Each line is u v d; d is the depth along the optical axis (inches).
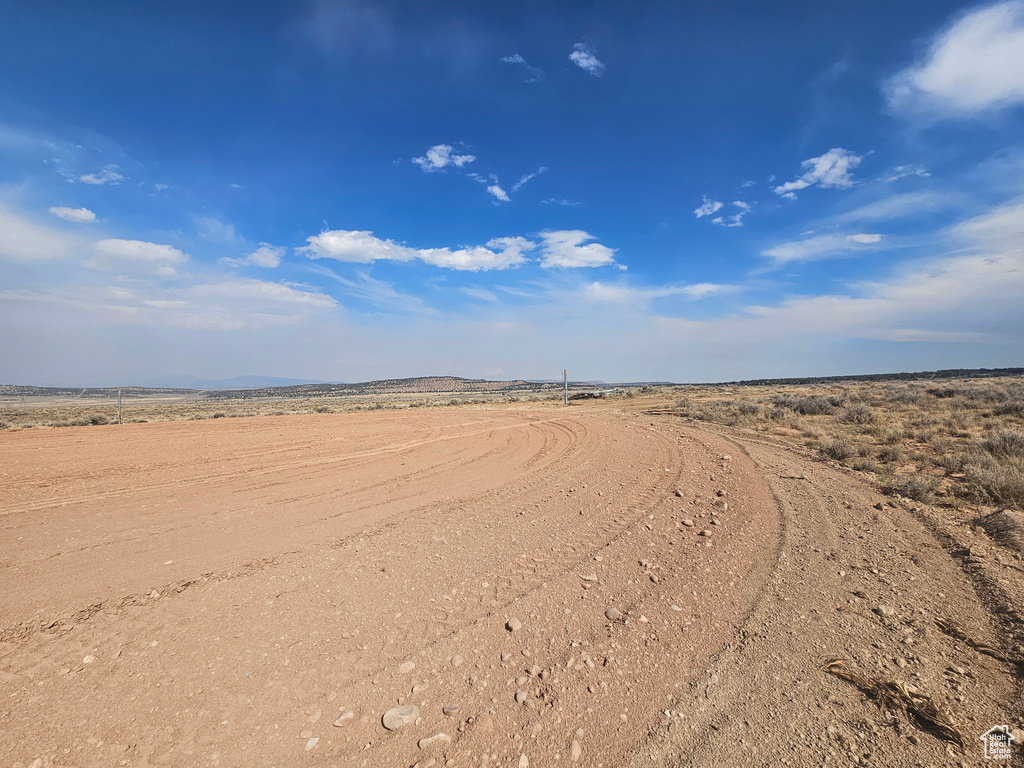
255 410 1683.1
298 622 155.0
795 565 195.5
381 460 477.4
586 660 132.8
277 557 213.2
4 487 360.8
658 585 180.1
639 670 128.4
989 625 145.4
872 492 305.1
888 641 138.6
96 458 496.1
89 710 113.0
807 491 310.8
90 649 139.7
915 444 462.3
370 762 99.7
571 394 1894.7
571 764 97.9
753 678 123.6
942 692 115.3
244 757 100.3
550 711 113.2
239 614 160.7
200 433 742.5
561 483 351.6
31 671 128.7
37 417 1353.3
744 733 104.7
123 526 261.3
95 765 96.9
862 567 191.8
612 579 185.9
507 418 951.0
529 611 161.0
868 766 93.9
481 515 274.1
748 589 175.3
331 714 113.0
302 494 334.6
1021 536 210.2
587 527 248.5
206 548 225.9
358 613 160.6
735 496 302.2
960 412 641.6
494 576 189.3
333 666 131.1
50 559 213.2
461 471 413.4
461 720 110.5
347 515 279.9
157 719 110.4
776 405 891.4
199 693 119.6
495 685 123.0
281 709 114.4
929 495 280.8
